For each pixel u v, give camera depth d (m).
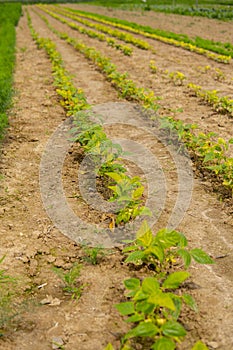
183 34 20.05
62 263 3.75
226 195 4.83
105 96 9.20
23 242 4.05
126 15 33.97
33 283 3.51
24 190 5.09
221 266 3.65
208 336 2.90
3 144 6.54
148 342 2.86
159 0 53.09
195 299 3.24
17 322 3.09
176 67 11.98
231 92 9.20
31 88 10.05
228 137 6.53
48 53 14.20
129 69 11.78
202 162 5.60
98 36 18.67
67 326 3.04
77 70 11.90
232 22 25.92
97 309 3.19
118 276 3.53
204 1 47.78
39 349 2.86
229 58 12.40
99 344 2.88
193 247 3.90
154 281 2.69
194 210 4.54
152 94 7.86
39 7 56.22
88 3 62.09
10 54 14.07
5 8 43.28
